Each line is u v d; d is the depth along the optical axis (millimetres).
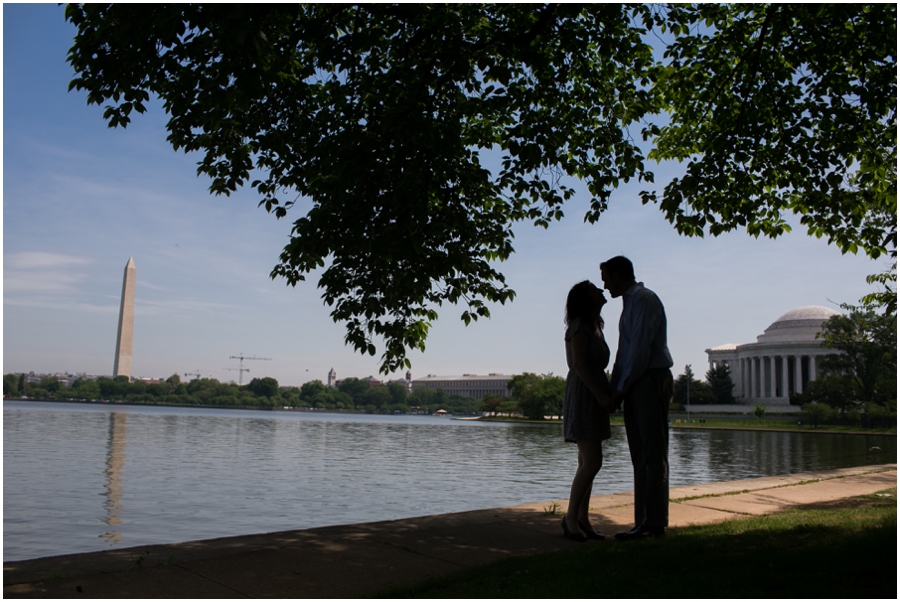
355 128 11133
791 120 13445
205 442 54625
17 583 4875
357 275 12023
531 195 14102
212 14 7598
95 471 29141
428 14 10734
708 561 5305
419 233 10250
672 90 14727
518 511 8492
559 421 159000
